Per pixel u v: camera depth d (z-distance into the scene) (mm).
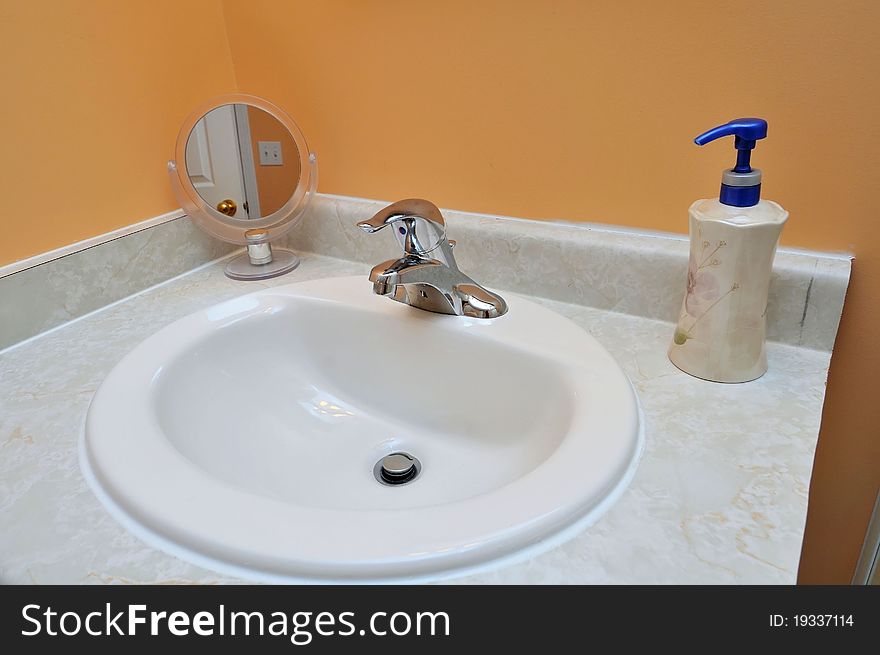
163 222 933
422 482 699
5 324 776
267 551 440
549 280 829
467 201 886
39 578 448
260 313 813
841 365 726
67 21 787
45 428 623
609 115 742
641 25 687
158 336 738
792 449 544
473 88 812
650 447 553
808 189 672
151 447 556
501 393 707
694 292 623
